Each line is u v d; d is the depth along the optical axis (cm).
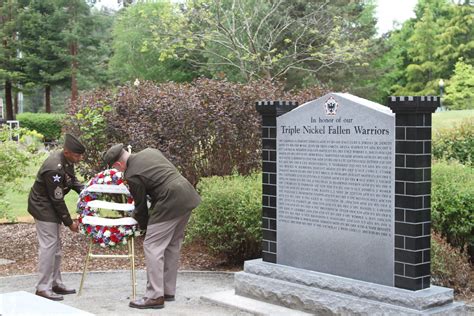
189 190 652
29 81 4228
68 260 889
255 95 1027
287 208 663
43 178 667
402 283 566
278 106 666
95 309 642
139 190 641
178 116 956
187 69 3753
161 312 632
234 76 2656
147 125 953
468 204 766
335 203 616
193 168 1002
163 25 2156
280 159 668
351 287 589
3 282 773
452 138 1244
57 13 4044
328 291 607
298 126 648
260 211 793
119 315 620
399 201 565
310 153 637
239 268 841
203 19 2019
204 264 860
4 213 977
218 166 1019
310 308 616
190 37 2042
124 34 3966
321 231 631
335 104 610
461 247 793
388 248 575
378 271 584
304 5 2470
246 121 1014
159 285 646
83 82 4094
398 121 561
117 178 671
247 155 1028
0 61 4216
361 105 588
